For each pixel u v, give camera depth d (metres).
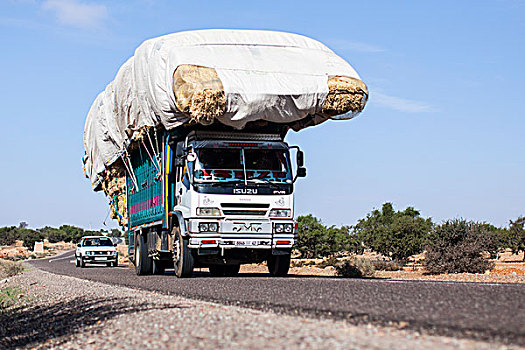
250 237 16.88
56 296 15.58
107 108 22.28
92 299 13.23
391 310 8.56
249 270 29.80
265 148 17.39
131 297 12.55
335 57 17.28
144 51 17.48
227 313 9.07
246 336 7.29
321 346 6.41
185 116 15.95
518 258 62.53
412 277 24.75
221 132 17.25
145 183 21.02
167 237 18.95
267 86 15.77
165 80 16.16
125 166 23.69
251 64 16.17
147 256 21.86
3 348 9.35
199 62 15.86
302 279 15.60
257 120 16.78
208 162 16.92
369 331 7.08
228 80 15.62
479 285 11.91
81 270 30.73
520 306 8.42
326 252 65.88
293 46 17.12
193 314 9.22
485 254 28.27
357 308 8.93
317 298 10.34
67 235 157.50
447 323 7.30
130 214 23.84
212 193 16.73
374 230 49.00
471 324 7.17
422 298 9.63
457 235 27.91
